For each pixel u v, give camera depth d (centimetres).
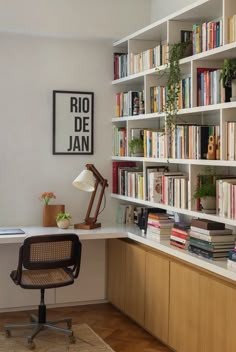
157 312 424
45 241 410
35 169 524
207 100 386
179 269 390
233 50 358
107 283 536
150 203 464
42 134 525
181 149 414
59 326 464
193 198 400
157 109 462
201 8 394
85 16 517
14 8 494
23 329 459
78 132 536
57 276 438
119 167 543
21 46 515
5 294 507
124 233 484
